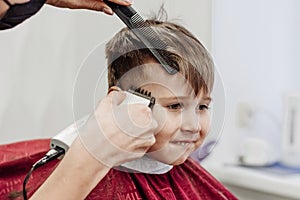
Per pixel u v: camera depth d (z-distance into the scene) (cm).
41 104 131
